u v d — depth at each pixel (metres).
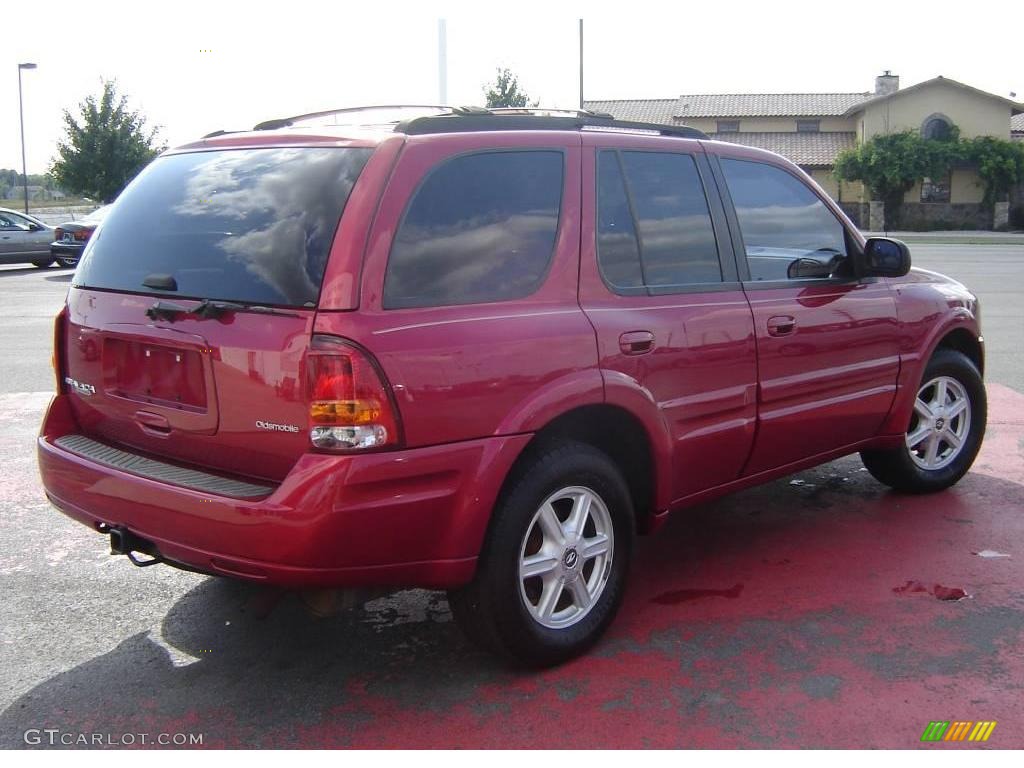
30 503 5.75
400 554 3.25
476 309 3.41
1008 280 19.66
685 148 4.34
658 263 4.08
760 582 4.52
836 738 3.25
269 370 3.19
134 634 4.08
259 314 3.24
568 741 3.25
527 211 3.67
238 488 3.26
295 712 3.46
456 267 3.41
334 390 3.07
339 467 3.06
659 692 3.55
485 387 3.33
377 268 3.19
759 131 51.69
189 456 3.52
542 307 3.61
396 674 3.71
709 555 4.86
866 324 4.92
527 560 3.58
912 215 46.97
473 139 3.57
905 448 5.47
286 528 3.07
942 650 3.85
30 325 13.09
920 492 5.73
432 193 3.40
